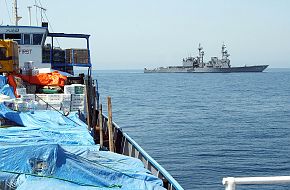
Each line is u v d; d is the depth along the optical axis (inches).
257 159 1489.9
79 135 601.6
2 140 542.0
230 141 1847.9
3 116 682.8
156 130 2197.3
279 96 4591.5
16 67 1060.5
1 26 1221.1
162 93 5359.3
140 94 5241.1
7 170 376.8
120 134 779.4
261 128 2233.0
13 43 1025.5
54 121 700.0
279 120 2564.0
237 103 3823.8
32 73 1040.8
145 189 391.5
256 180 182.7
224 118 2696.9
